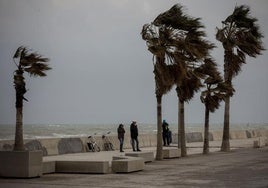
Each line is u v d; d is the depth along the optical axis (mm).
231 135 62594
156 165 26234
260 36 39062
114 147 39094
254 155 33562
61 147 33750
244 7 38812
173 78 29516
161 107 30109
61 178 20172
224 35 39406
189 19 29516
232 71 39344
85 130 198875
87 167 21969
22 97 21172
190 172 22422
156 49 28828
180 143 35281
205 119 35844
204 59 32719
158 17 29391
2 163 20062
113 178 20203
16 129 21078
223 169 23672
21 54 21422
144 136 44219
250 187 16984
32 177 20094
